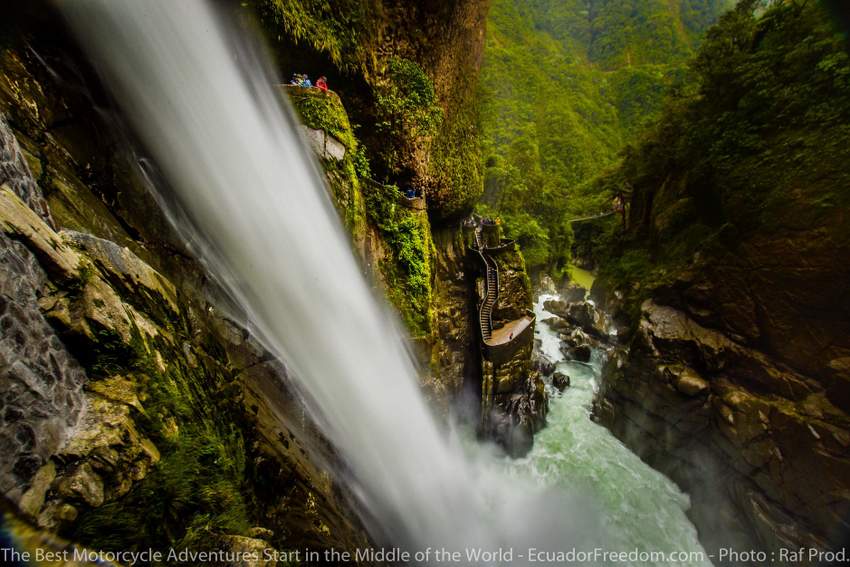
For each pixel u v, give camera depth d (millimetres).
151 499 2930
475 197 18734
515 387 15711
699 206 16938
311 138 8570
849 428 9094
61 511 2352
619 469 14031
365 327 9500
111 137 4887
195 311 5090
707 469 12273
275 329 6863
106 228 4289
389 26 11727
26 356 2508
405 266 11945
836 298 9750
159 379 3447
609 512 12359
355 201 9656
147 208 5156
